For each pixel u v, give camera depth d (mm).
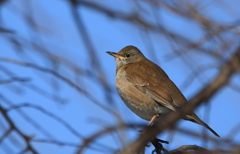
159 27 8898
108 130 6230
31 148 9586
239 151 5480
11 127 9680
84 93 7895
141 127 6316
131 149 6023
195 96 6145
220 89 5930
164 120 6496
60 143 9125
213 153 5777
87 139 6309
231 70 5875
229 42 7391
